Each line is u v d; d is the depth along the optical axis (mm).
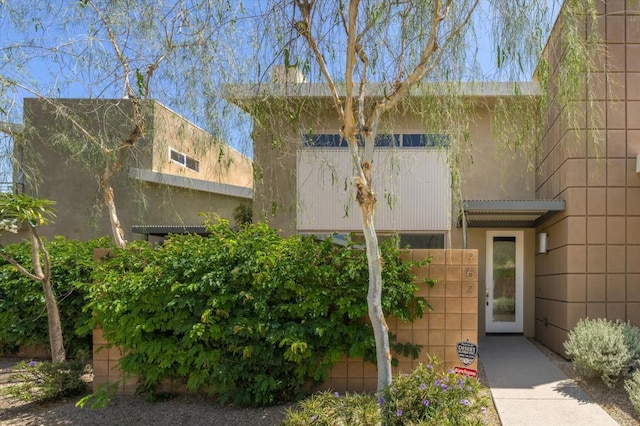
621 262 7840
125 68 7406
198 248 6137
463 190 10281
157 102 7676
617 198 7898
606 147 7922
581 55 5145
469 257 6309
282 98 6008
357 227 9508
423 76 5215
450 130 5770
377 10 5086
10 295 7953
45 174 11914
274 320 5801
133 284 5836
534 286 10375
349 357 6176
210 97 6715
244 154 6695
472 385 4469
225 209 12383
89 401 6027
